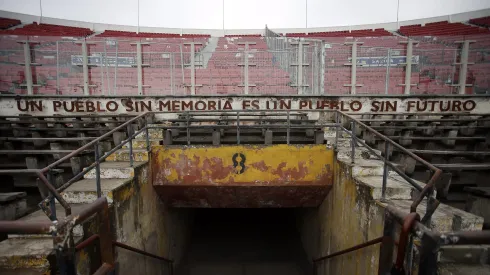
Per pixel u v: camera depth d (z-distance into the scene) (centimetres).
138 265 470
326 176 555
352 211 448
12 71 1082
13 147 615
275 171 555
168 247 660
